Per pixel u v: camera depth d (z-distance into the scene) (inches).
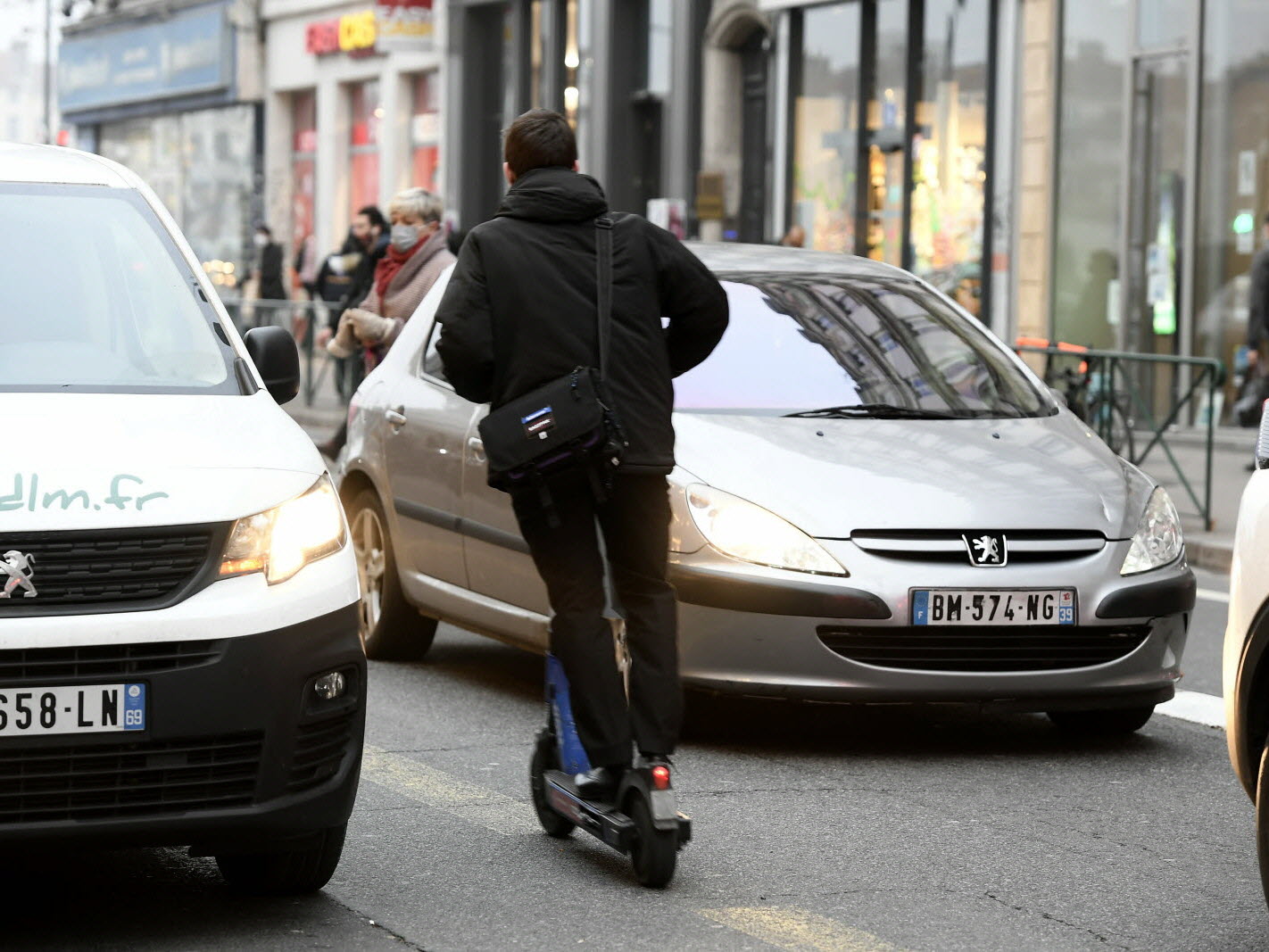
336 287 2052.2
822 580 633.6
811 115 2217.0
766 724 710.5
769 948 454.9
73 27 3981.3
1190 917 484.7
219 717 441.4
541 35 2719.0
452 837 550.9
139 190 571.5
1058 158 1910.7
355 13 3078.2
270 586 452.8
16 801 432.1
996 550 644.7
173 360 516.1
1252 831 572.1
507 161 523.5
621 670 513.7
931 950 455.5
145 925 469.7
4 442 455.8
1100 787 624.1
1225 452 1632.6
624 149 2549.2
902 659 638.5
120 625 434.0
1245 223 1742.1
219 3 3417.8
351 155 3159.5
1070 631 649.6
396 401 808.9
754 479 653.3
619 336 505.7
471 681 788.0
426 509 774.5
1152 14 1813.5
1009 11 1947.6
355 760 469.1
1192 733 709.9
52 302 523.5
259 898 492.1
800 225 2231.8
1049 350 1393.9
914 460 672.4
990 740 693.3
